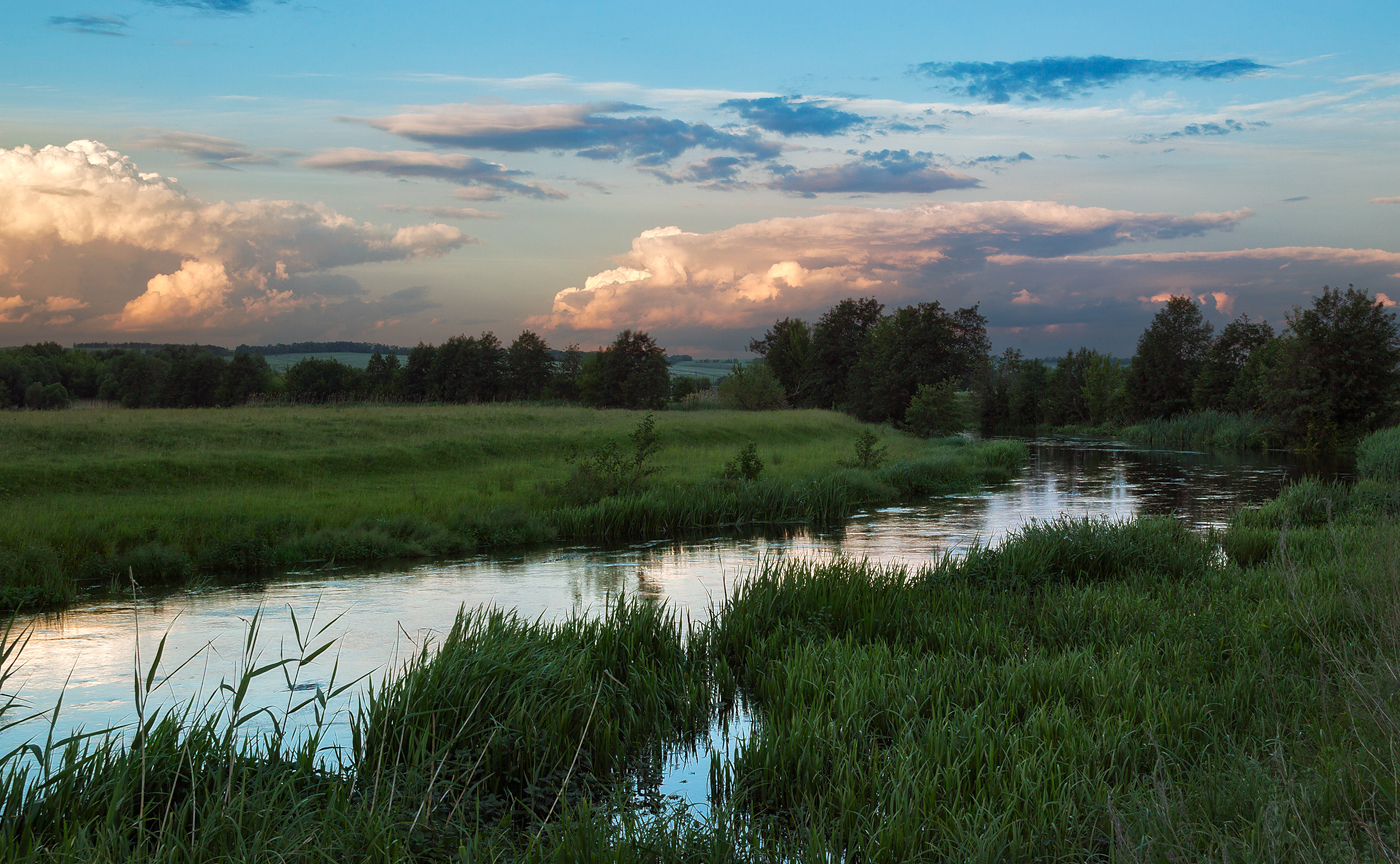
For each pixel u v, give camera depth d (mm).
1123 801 5031
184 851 4535
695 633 10312
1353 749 5145
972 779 5777
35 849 4375
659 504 22750
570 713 7266
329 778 6020
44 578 14141
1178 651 7992
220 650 10977
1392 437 39156
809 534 21875
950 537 21203
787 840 5398
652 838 5137
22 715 8445
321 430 29484
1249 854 3895
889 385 77312
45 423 25859
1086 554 13289
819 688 7582
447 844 5266
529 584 15469
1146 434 73250
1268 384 56750
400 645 11180
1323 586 10086
